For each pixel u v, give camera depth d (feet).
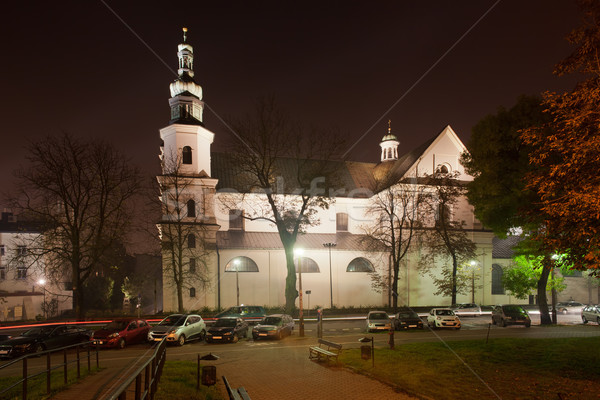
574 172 35.76
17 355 63.10
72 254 108.78
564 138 36.55
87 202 110.11
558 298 178.50
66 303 176.76
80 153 109.09
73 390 34.88
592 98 33.65
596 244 35.27
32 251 112.88
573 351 52.29
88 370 44.19
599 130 33.42
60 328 71.31
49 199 107.86
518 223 88.48
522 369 43.88
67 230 108.37
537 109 82.48
